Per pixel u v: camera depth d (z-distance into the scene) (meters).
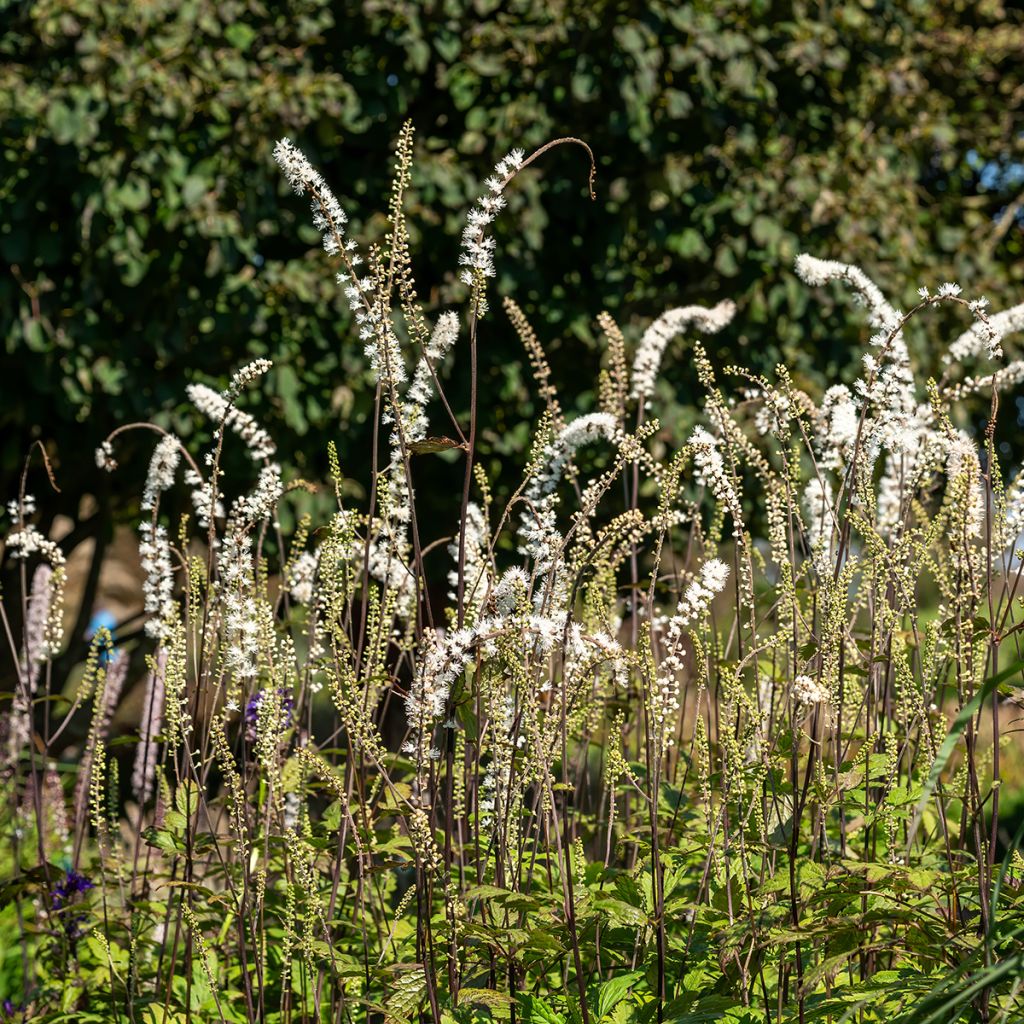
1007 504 2.75
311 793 3.35
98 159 5.46
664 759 3.26
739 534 2.84
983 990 2.22
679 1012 2.44
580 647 2.78
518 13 6.01
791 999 2.67
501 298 5.86
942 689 3.14
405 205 5.74
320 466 6.05
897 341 2.83
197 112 5.71
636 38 5.67
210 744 3.68
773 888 2.54
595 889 2.64
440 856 2.56
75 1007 3.52
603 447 5.51
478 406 5.77
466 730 2.57
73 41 5.68
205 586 3.18
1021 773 7.07
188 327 5.64
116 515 6.86
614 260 6.02
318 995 2.72
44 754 3.34
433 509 5.93
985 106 8.20
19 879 3.29
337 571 2.96
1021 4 8.85
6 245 5.50
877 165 6.60
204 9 5.68
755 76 6.12
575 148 6.02
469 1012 2.54
